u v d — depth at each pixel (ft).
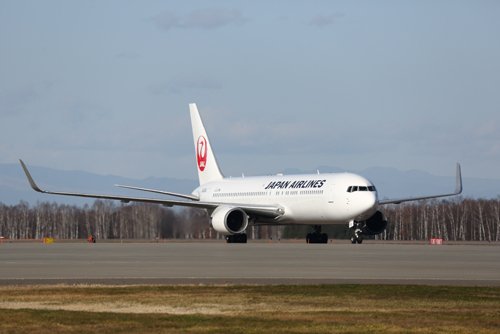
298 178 629.92
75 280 254.06
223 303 194.49
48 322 163.94
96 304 192.34
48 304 192.44
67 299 201.36
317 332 153.17
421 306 189.88
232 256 400.47
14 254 430.20
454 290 221.87
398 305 191.62
